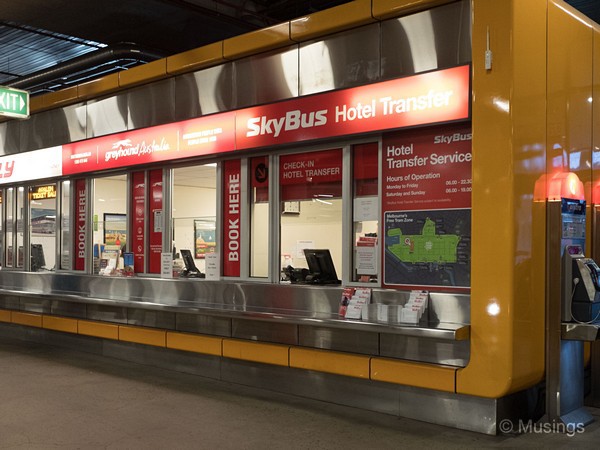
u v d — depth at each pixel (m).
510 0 4.40
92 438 4.41
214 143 6.47
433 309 4.87
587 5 8.64
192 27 9.66
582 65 5.33
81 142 8.09
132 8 8.85
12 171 9.38
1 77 13.27
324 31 5.52
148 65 7.07
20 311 8.93
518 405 4.69
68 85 13.29
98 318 7.70
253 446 4.22
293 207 6.12
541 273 4.70
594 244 5.36
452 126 4.93
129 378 6.35
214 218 6.84
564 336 4.59
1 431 4.57
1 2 8.61
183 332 6.57
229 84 6.39
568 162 5.11
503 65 4.42
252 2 9.24
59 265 8.90
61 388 5.92
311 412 5.04
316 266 5.77
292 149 6.06
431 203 5.04
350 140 5.59
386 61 5.20
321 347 5.41
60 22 9.41
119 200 8.12
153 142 7.11
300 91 5.79
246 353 5.82
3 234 10.05
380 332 4.82
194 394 5.66
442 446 4.20
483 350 4.43
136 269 7.79
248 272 6.47
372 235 5.49
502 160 4.41
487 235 4.46
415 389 4.82
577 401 4.84
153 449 4.18
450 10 4.81
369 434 4.46
